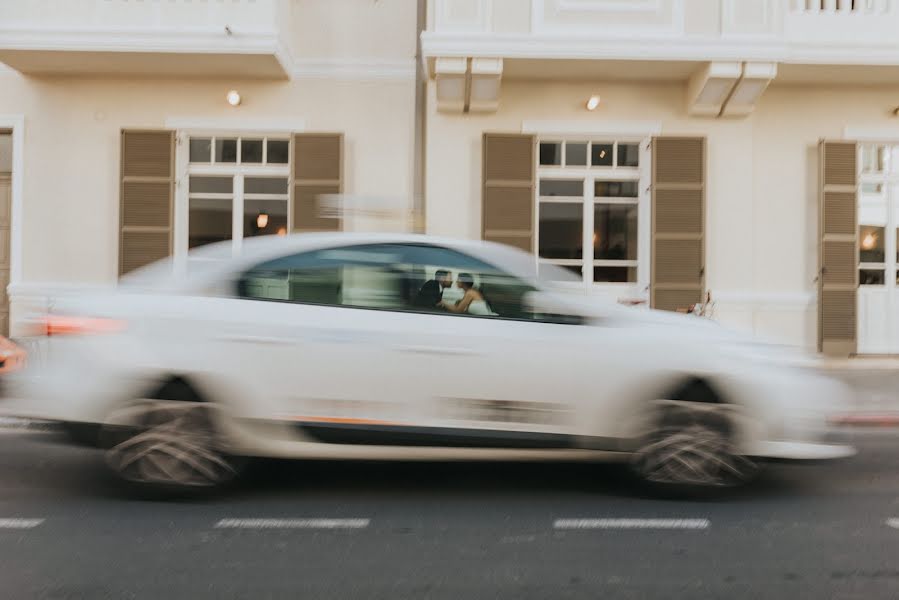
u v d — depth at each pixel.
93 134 11.75
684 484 5.00
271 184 11.98
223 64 11.23
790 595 3.61
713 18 10.87
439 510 4.85
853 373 10.86
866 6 11.23
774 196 11.84
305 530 4.46
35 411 4.90
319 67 11.86
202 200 11.94
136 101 11.76
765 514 4.82
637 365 4.91
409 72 11.90
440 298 5.05
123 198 11.59
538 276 5.12
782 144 11.84
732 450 4.95
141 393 4.86
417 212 11.63
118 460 4.88
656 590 3.65
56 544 4.19
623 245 11.95
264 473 5.64
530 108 11.73
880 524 4.65
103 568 3.86
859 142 11.84
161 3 10.85
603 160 11.93
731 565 3.98
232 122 11.84
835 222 11.68
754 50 10.73
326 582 3.71
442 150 11.66
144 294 5.02
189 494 4.96
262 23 10.88
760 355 5.02
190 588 3.63
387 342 4.91
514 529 4.50
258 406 4.88
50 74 11.67
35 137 11.73
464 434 4.91
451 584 3.71
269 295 5.02
